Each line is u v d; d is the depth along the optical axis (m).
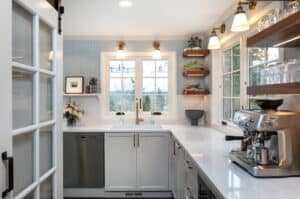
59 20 1.86
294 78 1.63
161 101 4.69
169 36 4.59
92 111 4.59
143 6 3.08
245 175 1.66
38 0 1.50
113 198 4.02
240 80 3.08
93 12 3.30
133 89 4.68
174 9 3.20
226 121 3.76
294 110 1.91
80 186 4.02
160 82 4.69
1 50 1.08
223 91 3.96
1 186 1.07
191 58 4.61
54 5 1.84
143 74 4.68
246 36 2.92
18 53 1.32
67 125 4.31
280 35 1.65
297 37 1.71
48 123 1.68
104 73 4.61
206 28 4.12
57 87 1.82
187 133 3.58
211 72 4.20
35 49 1.48
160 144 4.04
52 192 1.78
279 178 1.59
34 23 1.47
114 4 3.02
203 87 4.61
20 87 1.35
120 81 4.68
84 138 4.01
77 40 4.57
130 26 3.97
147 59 4.67
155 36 4.59
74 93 4.43
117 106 4.68
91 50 4.57
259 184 1.49
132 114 4.65
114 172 4.03
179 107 4.62
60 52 1.88
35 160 1.51
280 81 1.72
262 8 2.47
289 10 1.68
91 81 4.49
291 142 1.61
